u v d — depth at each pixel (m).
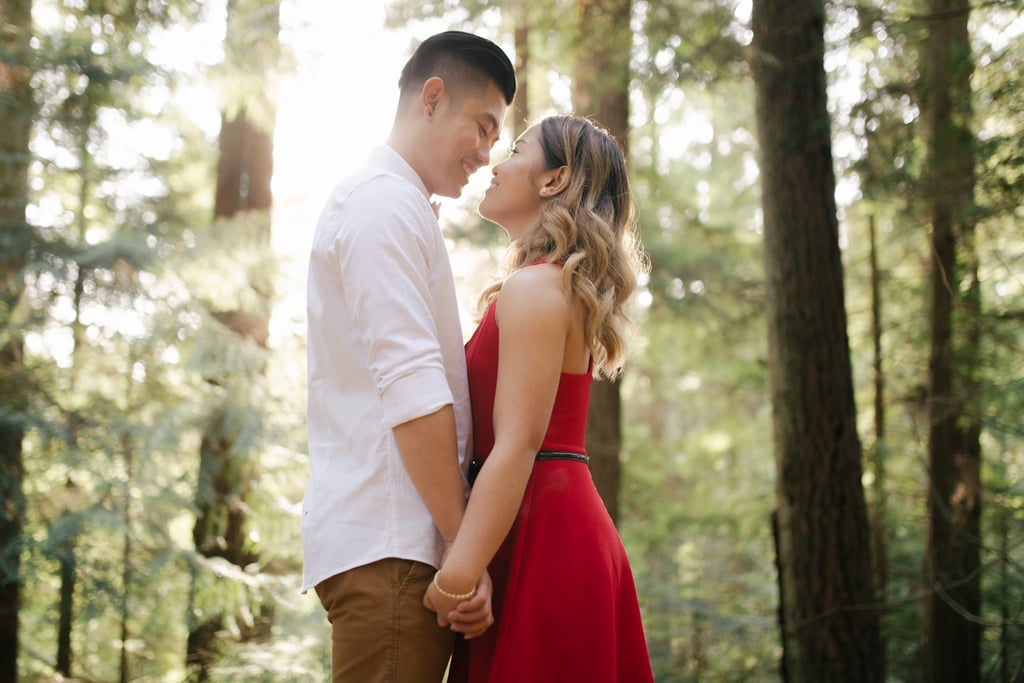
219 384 5.37
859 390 6.58
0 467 4.69
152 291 4.92
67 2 5.09
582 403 1.70
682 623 6.45
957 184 4.01
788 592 4.14
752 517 7.72
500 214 1.83
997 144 3.78
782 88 4.09
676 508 8.48
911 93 4.21
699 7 4.59
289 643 4.67
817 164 4.10
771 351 4.21
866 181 4.39
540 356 1.53
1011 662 4.54
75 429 4.78
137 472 4.81
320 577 1.53
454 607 1.45
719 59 4.15
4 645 5.06
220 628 5.30
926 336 5.21
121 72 4.82
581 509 1.63
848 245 6.95
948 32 4.20
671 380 10.82
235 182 6.08
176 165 6.32
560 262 1.65
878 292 5.85
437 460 1.45
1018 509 4.77
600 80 4.95
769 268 4.21
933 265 4.69
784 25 3.92
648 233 7.54
